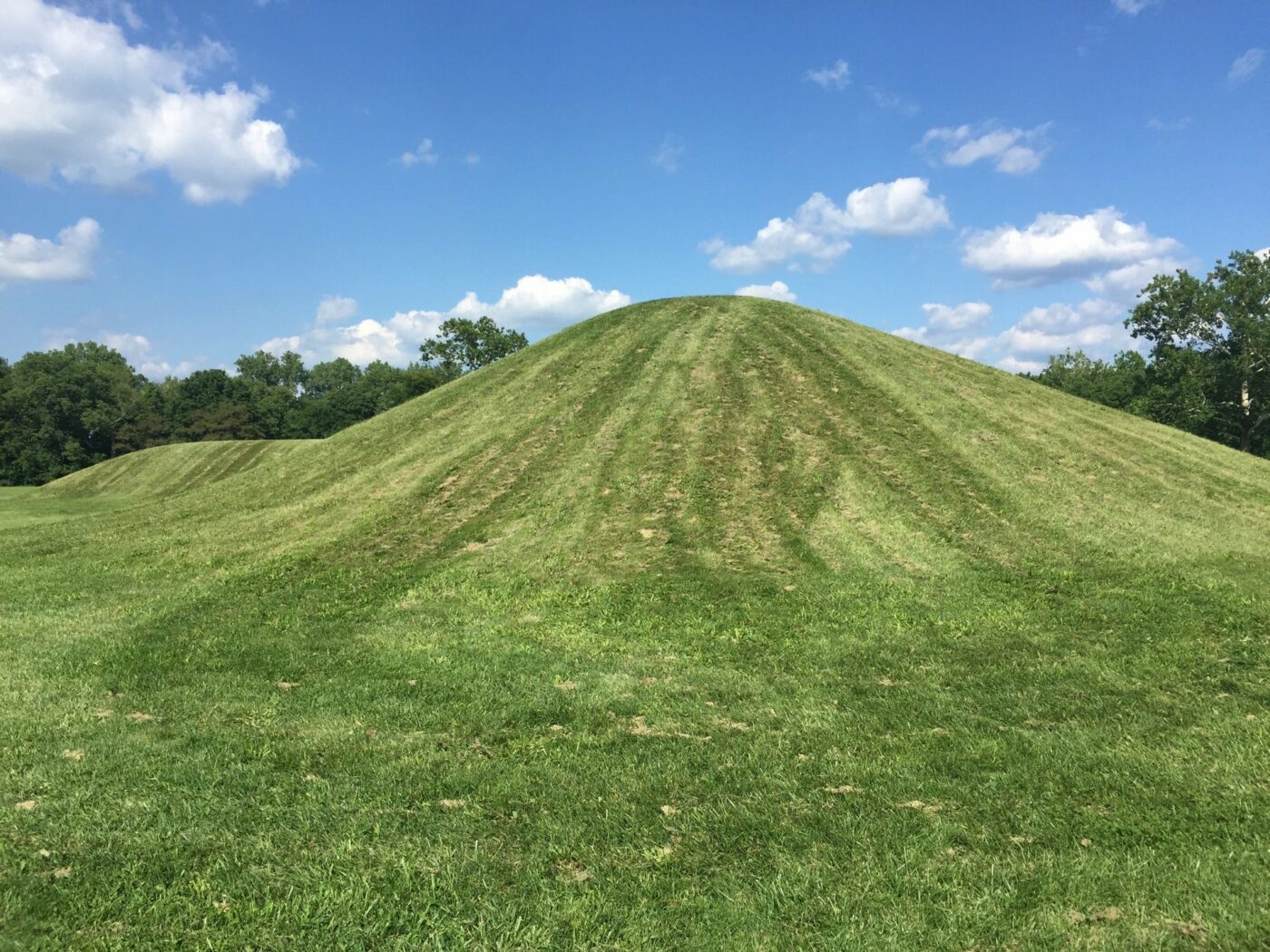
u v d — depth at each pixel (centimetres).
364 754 675
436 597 1276
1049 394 2445
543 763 662
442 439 2239
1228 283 5147
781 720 766
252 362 14250
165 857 509
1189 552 1388
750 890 477
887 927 440
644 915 452
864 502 1633
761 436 1972
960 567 1338
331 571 1432
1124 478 1788
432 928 440
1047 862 505
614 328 2853
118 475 4872
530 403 2356
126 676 877
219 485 2256
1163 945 423
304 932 435
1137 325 5534
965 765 655
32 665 912
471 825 554
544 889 477
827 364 2398
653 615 1160
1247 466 2012
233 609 1202
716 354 2497
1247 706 781
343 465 2191
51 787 604
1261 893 466
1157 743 696
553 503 1730
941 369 2461
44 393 8744
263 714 771
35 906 454
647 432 2041
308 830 545
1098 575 1283
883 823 558
